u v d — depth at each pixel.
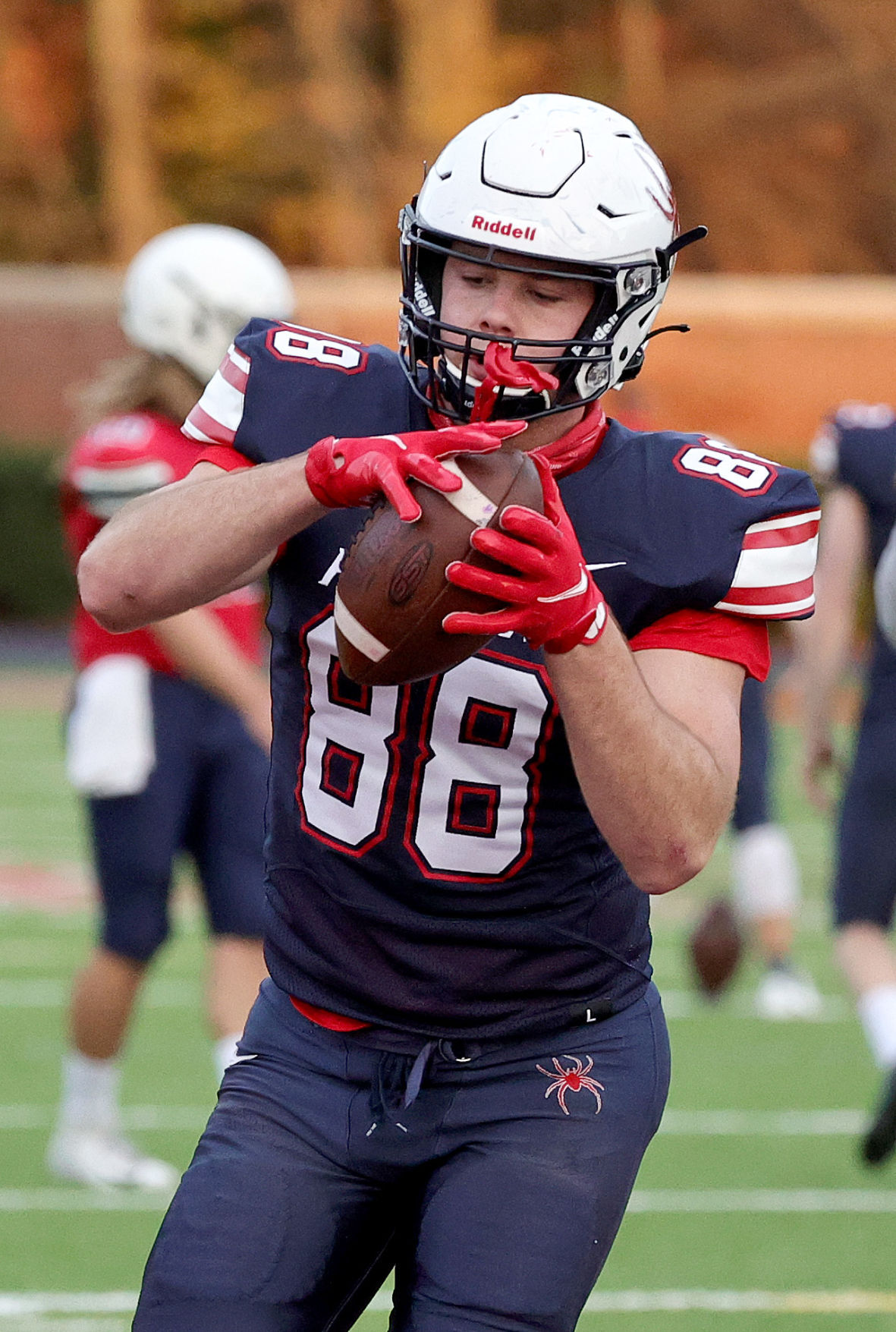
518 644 7.77
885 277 92.38
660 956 26.48
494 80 90.19
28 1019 22.23
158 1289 7.76
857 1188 16.66
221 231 16.16
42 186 91.19
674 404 67.19
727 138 91.00
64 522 16.12
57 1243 14.83
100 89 88.56
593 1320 13.40
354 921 8.12
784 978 23.19
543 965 8.12
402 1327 7.83
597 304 7.82
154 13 90.00
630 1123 8.16
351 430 8.19
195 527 7.36
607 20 93.94
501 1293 7.69
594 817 7.48
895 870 16.33
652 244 7.88
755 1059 21.08
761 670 8.09
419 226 7.82
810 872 32.47
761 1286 14.16
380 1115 8.03
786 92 89.69
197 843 15.88
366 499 7.14
